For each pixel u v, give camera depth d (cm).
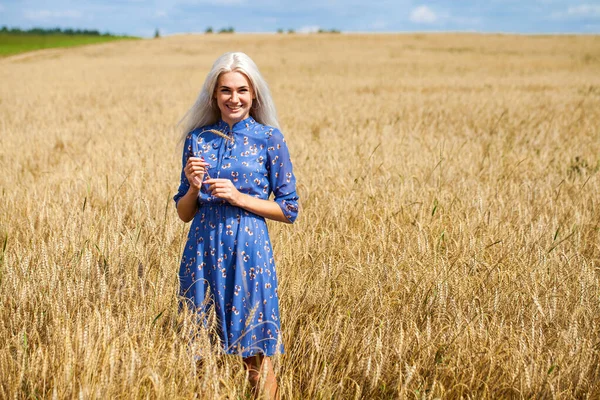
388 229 447
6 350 272
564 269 383
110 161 738
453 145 866
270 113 301
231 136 293
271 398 266
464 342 296
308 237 420
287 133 1016
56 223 451
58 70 3591
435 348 290
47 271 334
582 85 2250
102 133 1048
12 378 260
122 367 247
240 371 275
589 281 361
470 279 363
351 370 283
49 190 572
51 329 297
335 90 2114
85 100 1791
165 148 834
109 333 273
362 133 988
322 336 300
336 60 4381
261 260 284
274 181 293
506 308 339
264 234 290
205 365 261
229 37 7900
